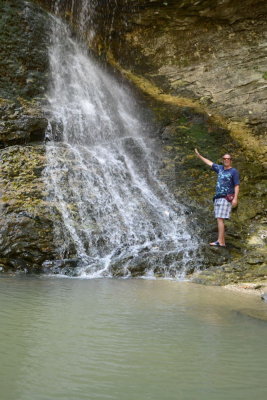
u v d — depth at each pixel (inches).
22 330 117.5
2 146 334.3
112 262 245.8
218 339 120.3
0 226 249.8
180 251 262.4
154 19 510.0
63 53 447.8
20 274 224.1
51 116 374.3
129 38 529.7
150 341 115.3
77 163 329.4
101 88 455.2
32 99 387.9
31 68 409.4
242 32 503.5
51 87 411.8
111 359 100.2
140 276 239.0
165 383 88.7
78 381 87.5
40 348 104.5
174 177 362.0
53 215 267.1
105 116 417.1
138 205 313.9
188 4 482.0
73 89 428.5
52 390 82.7
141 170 360.8
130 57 525.0
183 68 510.6
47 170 308.8
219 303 172.1
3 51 399.5
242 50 499.5
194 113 449.4
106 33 522.9
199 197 342.3
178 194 342.0
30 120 348.5
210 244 281.6
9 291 171.5
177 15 500.1
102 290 186.5
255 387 88.8
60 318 132.3
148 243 275.4
